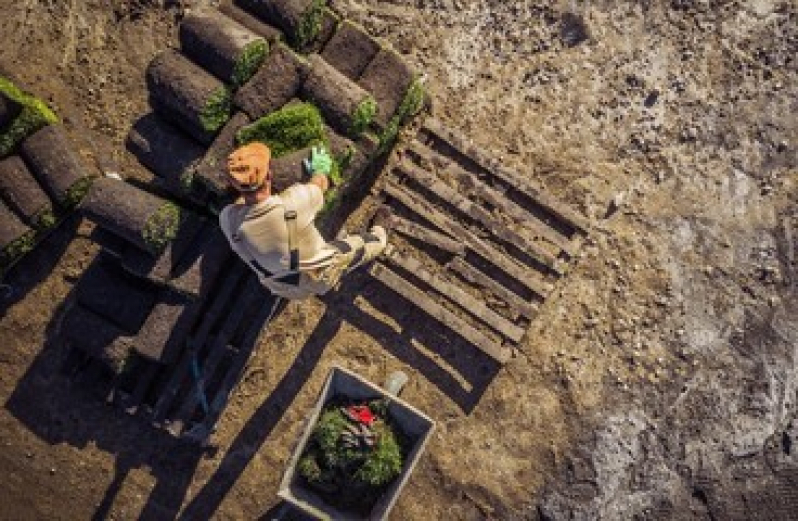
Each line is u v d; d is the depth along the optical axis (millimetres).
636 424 6953
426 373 7004
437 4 7047
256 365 7020
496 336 6887
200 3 7035
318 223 6660
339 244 5668
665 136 6988
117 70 7039
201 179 6086
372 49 6363
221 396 6691
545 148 6988
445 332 6996
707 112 6988
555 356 6969
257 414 7035
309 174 5797
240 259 6477
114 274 6598
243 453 7035
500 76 7023
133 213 6176
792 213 6957
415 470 7012
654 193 6980
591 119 7004
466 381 6992
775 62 6980
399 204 6898
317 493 6703
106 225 6270
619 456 6957
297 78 6156
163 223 6211
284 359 7027
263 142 5992
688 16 7000
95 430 7027
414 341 7004
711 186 6984
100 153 6988
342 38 6363
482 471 6988
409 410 6402
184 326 6457
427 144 6895
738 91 6988
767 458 6922
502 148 6992
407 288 6805
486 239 6910
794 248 6949
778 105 6977
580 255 6961
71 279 7012
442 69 7023
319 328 7023
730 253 6980
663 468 6949
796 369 6922
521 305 6770
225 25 6105
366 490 6621
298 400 7031
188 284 6344
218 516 7027
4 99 6332
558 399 6977
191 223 6379
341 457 6469
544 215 6922
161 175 6387
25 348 7023
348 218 6969
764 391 6926
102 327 6555
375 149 6387
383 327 7008
